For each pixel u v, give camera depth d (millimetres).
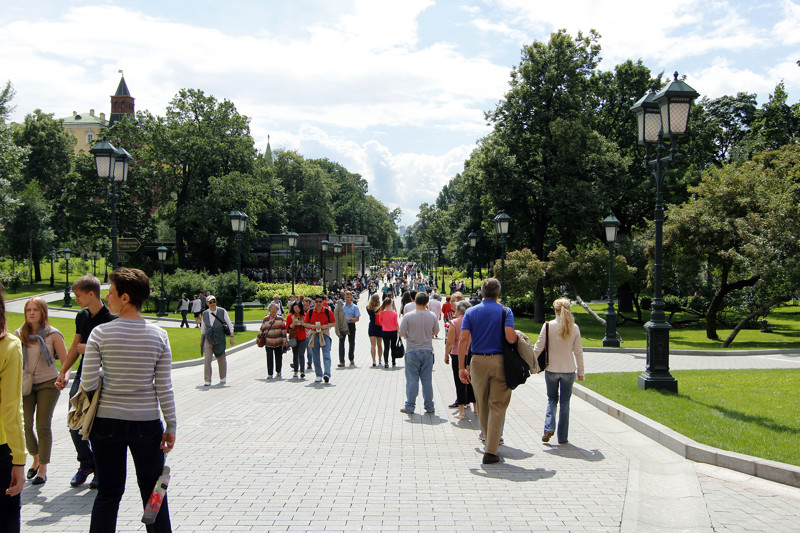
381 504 5250
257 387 12336
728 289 23812
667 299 33250
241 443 7535
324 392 11703
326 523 4785
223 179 49906
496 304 6891
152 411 3930
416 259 164375
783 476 5863
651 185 37469
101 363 3912
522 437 7973
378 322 16062
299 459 6770
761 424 7887
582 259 29922
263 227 69250
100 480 3826
